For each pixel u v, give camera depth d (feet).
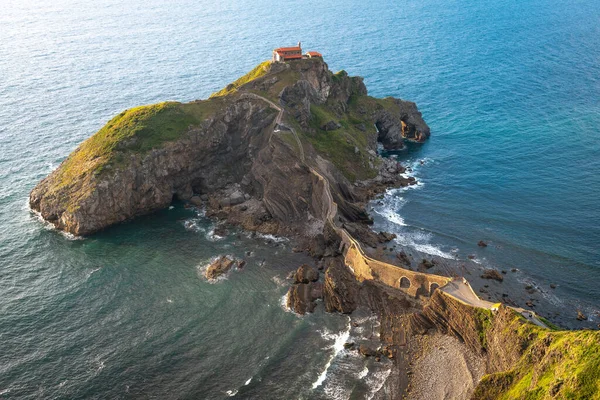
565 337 206.28
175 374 263.29
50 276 342.23
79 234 388.37
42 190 423.64
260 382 257.96
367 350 273.95
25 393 250.16
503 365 238.27
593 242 365.61
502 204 427.33
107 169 413.80
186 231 398.83
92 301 318.24
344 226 375.86
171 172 438.81
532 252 359.25
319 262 355.56
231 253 369.71
